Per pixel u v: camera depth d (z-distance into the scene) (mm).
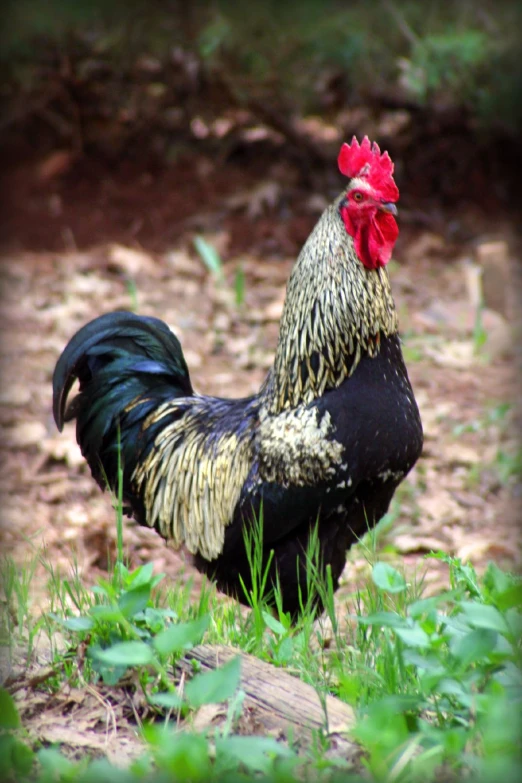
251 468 7051
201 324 14594
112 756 4824
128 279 15820
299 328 6930
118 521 5957
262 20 17969
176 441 7715
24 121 18797
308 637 6121
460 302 15609
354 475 6699
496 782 4117
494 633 4668
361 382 6781
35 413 12219
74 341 7836
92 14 17969
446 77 18062
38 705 5250
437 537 9969
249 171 18734
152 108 18891
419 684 5309
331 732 4973
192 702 4414
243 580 7391
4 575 7125
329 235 6922
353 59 18234
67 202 17891
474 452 11594
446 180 18922
